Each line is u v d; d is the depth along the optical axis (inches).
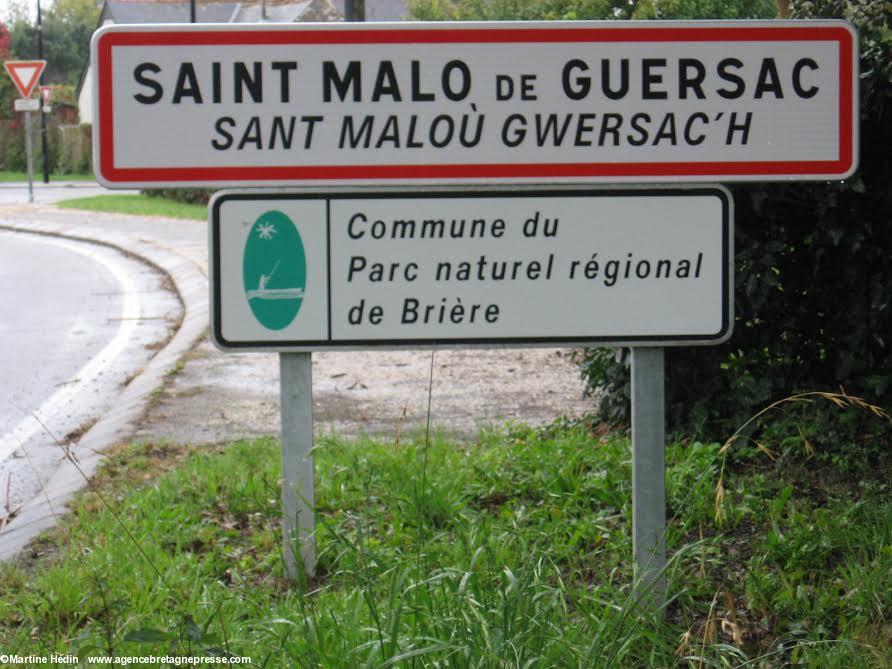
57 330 536.4
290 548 187.9
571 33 179.0
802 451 243.3
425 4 623.5
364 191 180.9
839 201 241.8
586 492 227.9
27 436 343.6
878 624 167.2
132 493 248.2
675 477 229.0
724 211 179.6
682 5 536.7
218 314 181.6
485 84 179.8
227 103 180.2
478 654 142.9
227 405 348.8
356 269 181.5
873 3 241.9
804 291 254.1
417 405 340.5
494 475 242.1
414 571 174.7
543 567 176.6
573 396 347.9
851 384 250.8
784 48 179.3
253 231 181.2
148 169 180.9
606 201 179.6
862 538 193.9
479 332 181.3
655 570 175.6
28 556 218.1
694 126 179.8
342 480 241.3
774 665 160.4
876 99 236.7
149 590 189.6
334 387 369.4
